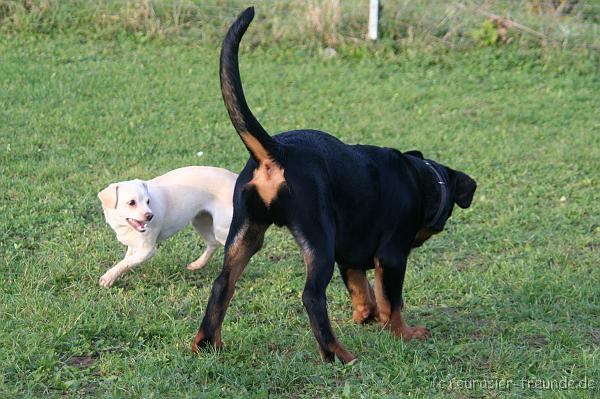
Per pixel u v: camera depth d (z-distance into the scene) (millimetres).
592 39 18391
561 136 14461
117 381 6043
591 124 15180
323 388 6121
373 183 6820
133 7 18031
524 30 18344
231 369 6281
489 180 12094
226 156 12438
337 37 17984
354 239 6852
